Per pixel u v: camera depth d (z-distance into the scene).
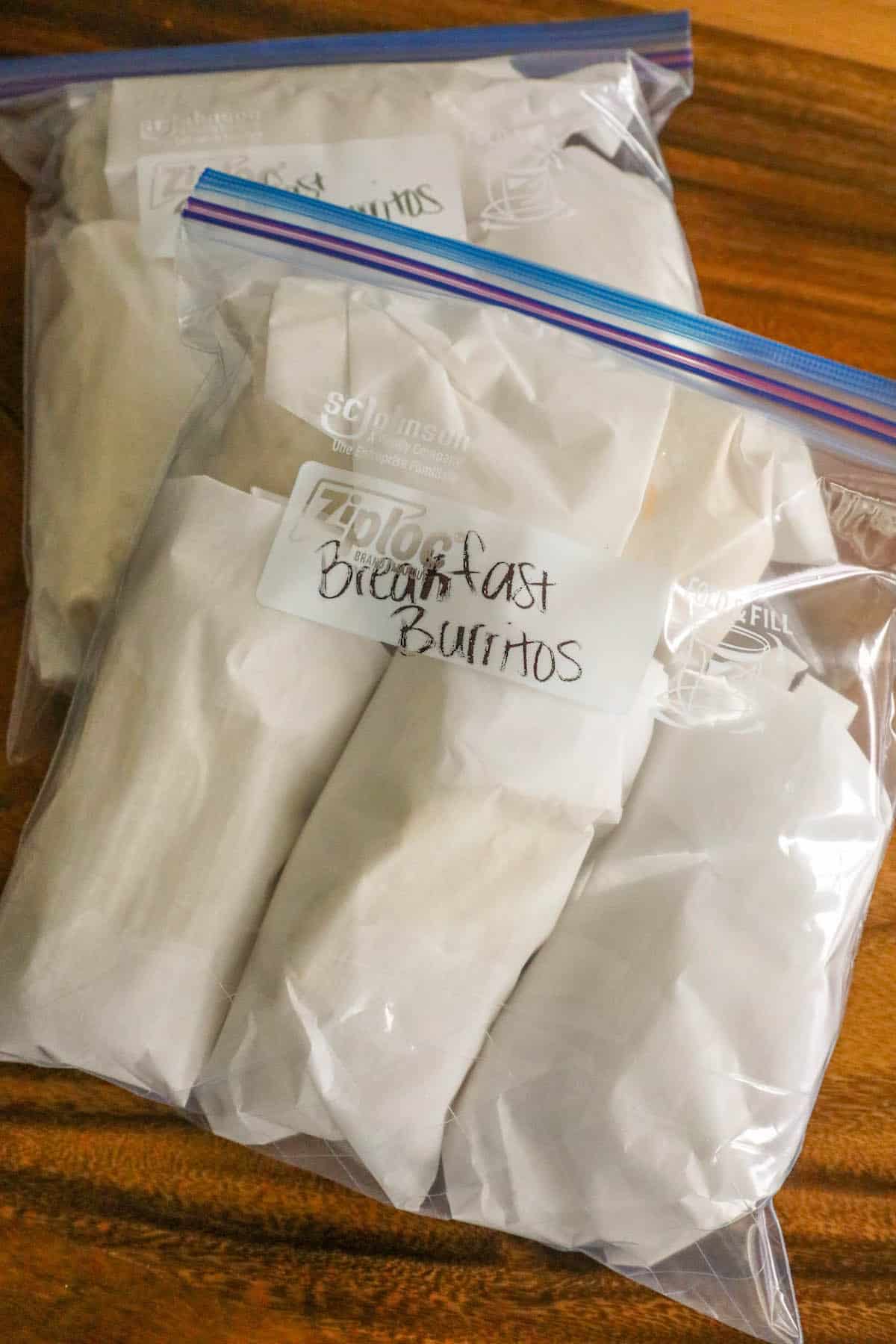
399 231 0.49
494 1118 0.45
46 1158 0.50
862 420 0.49
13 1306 0.49
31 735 0.51
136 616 0.44
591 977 0.45
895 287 0.60
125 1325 0.49
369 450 0.45
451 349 0.46
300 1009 0.44
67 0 0.59
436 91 0.55
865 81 0.61
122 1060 0.45
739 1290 0.48
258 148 0.53
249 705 0.44
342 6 0.60
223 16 0.60
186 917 0.44
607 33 0.59
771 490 0.47
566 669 0.44
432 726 0.43
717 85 0.61
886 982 0.54
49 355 0.51
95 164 0.54
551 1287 0.50
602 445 0.45
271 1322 0.50
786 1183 0.52
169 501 0.46
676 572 0.45
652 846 0.45
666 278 0.54
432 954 0.44
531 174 0.55
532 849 0.44
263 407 0.45
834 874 0.46
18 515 0.54
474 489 0.45
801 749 0.46
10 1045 0.45
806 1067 0.45
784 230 0.60
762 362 0.49
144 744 0.44
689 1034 0.44
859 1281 0.51
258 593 0.44
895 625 0.49
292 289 0.47
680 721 0.46
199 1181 0.50
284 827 0.45
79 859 0.44
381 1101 0.45
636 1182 0.45
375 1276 0.50
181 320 0.49
